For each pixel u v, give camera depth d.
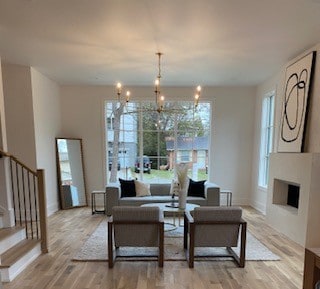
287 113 4.18
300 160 3.61
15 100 4.56
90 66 4.45
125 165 6.17
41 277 2.71
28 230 3.98
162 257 2.94
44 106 5.04
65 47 3.54
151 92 5.97
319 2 2.38
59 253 3.30
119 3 2.41
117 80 5.45
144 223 2.89
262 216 5.09
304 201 3.49
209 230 2.95
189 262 2.95
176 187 5.04
